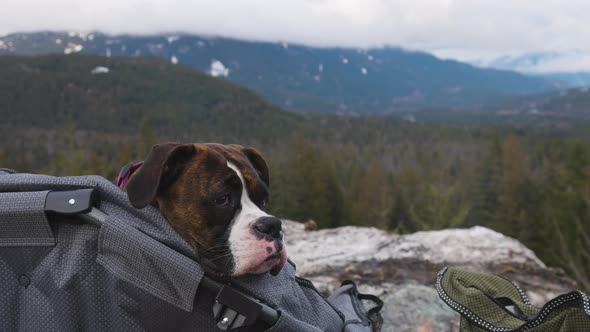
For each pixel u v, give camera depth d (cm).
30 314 226
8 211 224
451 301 289
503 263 566
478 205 5066
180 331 235
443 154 11838
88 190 228
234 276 240
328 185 5350
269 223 239
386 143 14788
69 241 229
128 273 223
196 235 242
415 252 583
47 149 9819
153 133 5941
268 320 233
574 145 3875
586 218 2495
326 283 504
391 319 428
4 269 230
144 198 226
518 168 4991
